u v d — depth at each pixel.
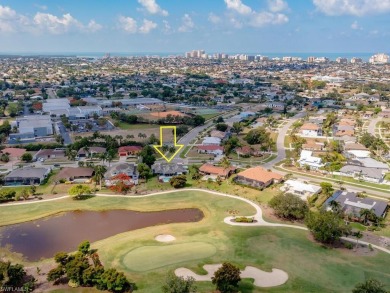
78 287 76.00
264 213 115.62
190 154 186.88
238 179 144.38
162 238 99.19
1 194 123.19
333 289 74.94
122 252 90.38
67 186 138.88
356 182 145.12
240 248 92.31
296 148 185.12
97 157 178.50
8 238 100.38
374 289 66.38
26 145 196.38
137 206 122.44
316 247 93.25
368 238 99.62
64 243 97.94
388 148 192.12
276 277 79.12
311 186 133.00
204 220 111.62
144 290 73.81
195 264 84.12
